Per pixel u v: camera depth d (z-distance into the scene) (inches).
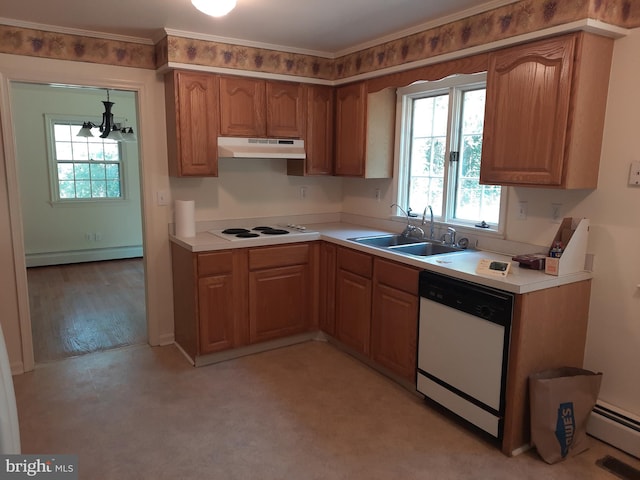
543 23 89.0
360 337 132.1
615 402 97.3
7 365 39.9
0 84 116.2
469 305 96.0
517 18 93.7
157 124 137.6
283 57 141.8
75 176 257.8
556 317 93.7
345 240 134.8
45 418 104.5
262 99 141.5
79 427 101.2
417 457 92.2
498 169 101.3
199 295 128.1
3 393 36.1
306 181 167.9
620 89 90.2
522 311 87.4
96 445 94.9
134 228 275.4
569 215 101.5
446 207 134.8
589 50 86.8
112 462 89.6
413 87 142.3
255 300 137.6
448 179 133.6
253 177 157.0
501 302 89.4
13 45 116.6
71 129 253.4
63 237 256.4
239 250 132.6
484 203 125.9
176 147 131.2
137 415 106.3
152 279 143.2
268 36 129.6
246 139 139.8
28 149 241.0
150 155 137.7
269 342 144.1
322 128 154.5
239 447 94.8
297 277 144.1
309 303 147.9
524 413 92.7
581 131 89.5
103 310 180.4
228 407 110.3
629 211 91.4
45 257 252.8
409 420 105.5
